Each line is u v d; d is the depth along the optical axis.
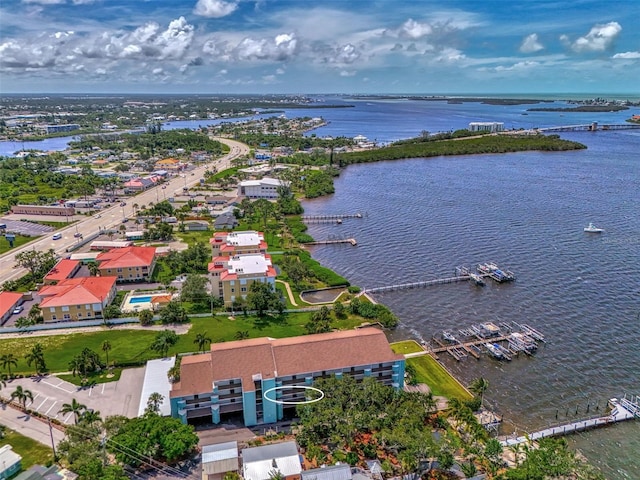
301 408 101.44
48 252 194.25
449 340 142.50
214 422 105.81
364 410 99.88
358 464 92.75
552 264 198.75
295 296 171.75
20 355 130.88
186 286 165.12
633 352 135.62
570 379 124.62
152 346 129.00
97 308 151.25
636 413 110.69
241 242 191.12
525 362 131.88
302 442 97.12
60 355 131.12
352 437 99.31
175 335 137.25
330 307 162.75
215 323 150.12
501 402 116.12
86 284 158.88
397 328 150.88
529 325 151.12
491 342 140.88
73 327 147.75
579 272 190.12
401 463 91.88
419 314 159.88
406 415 97.81
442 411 108.88
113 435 93.38
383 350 112.12
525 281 183.50
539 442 94.94
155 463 92.00
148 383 113.88
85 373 121.75
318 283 182.50
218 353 107.38
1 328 144.50
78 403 110.31
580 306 162.62
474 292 175.50
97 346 135.88
